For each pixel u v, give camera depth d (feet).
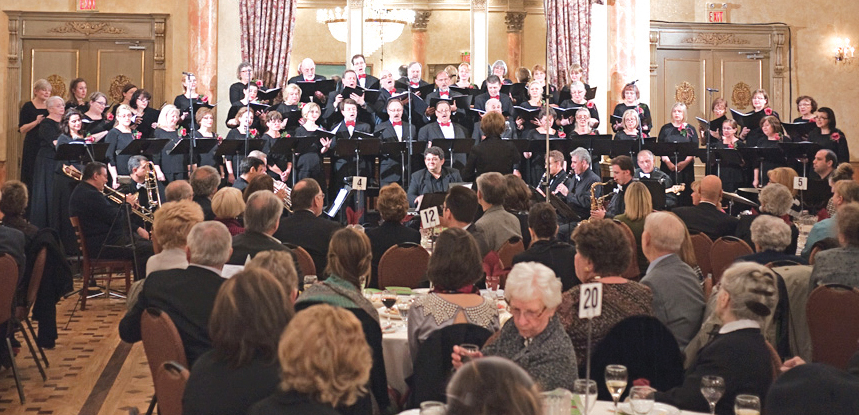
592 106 39.96
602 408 10.44
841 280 15.05
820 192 28.89
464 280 12.37
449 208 18.74
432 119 38.04
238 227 18.94
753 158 35.70
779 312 14.62
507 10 52.44
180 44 44.09
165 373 10.66
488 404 5.73
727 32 48.24
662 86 47.93
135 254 27.17
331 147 36.45
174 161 35.73
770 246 16.42
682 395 10.30
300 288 15.79
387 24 50.42
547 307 10.26
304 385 7.41
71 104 37.45
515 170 37.70
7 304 17.43
